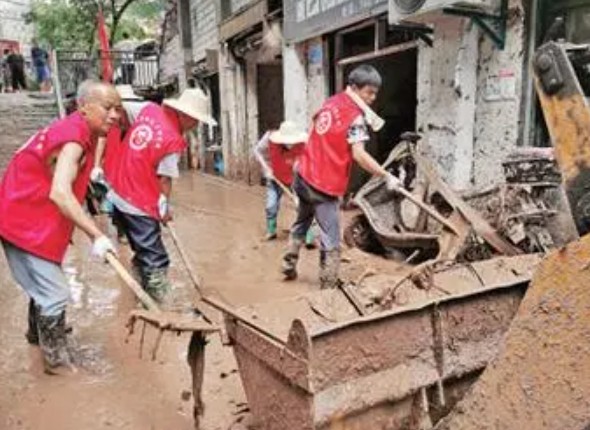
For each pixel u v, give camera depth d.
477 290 2.53
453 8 5.54
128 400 3.23
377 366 2.30
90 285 5.48
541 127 5.78
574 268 1.45
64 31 27.44
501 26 5.80
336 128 4.40
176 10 19.84
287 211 9.46
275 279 5.51
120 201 4.30
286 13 10.64
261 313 2.76
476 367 2.55
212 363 3.59
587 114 1.45
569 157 1.50
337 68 9.66
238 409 3.05
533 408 1.54
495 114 6.09
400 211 6.18
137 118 4.28
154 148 4.19
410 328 2.38
